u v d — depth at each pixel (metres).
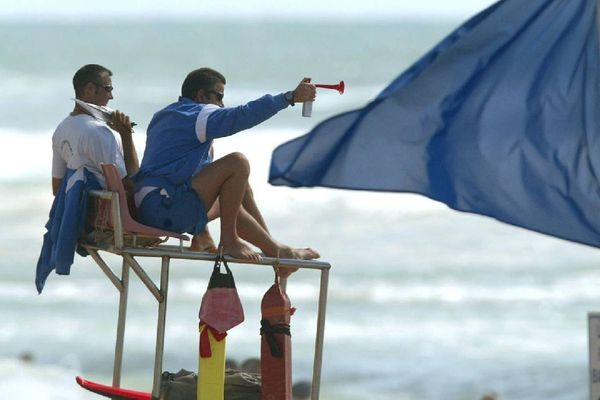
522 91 23.55
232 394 22.97
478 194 23.55
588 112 23.34
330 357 65.88
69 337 68.56
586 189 23.30
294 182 24.06
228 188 22.52
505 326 72.88
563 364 64.88
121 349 24.70
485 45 23.67
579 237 23.27
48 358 64.06
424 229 96.81
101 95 24.22
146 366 63.28
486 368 64.06
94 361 63.91
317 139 23.84
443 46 23.80
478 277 84.50
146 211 22.55
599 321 20.47
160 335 21.94
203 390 21.83
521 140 23.50
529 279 84.00
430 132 23.70
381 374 63.03
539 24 23.59
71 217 22.81
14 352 65.25
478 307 77.31
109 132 23.36
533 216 23.38
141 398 23.55
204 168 22.66
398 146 23.73
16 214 103.25
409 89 23.72
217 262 22.22
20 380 56.22
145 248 21.91
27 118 158.50
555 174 23.38
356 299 79.06
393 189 23.78
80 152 23.19
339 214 100.94
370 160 23.81
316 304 77.62
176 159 22.56
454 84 23.69
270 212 101.06
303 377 62.25
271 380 22.08
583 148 23.31
